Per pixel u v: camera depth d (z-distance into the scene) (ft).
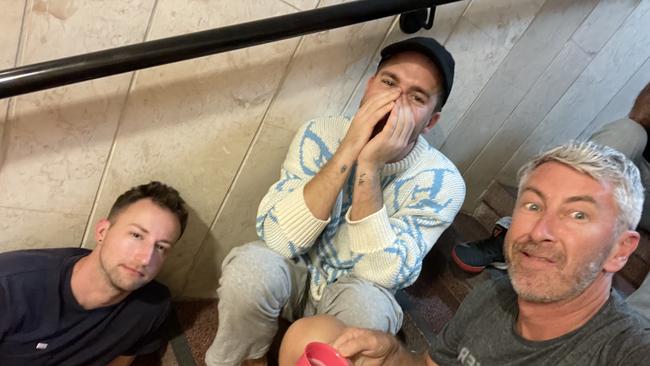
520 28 4.29
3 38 2.47
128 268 3.36
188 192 3.92
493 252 4.56
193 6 2.84
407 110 3.20
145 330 3.83
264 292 3.32
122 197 3.48
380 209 3.35
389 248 3.36
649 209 4.66
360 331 2.69
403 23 3.63
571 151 2.29
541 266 2.24
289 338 3.02
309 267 3.93
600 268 2.15
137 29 2.78
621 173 2.14
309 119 3.97
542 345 2.38
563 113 5.53
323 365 2.18
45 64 2.36
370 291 3.45
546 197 2.26
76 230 3.64
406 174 3.74
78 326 3.49
